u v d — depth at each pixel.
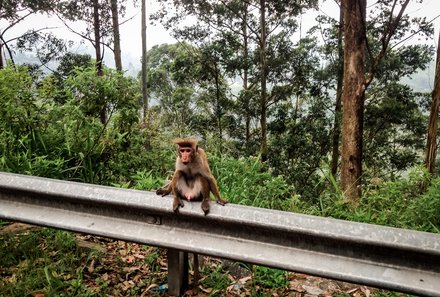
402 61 24.91
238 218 2.39
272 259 2.34
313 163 24.38
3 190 2.97
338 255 2.27
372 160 26.55
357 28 12.52
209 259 3.48
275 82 27.77
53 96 6.22
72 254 3.42
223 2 27.53
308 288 3.10
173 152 7.54
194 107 31.12
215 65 28.52
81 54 28.30
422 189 6.25
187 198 2.61
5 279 3.08
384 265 2.18
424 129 25.61
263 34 26.62
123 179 6.08
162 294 2.94
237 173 5.87
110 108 6.19
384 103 25.34
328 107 25.91
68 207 2.81
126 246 3.66
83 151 5.73
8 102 5.34
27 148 5.50
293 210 5.13
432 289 2.06
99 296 2.92
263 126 26.69
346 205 5.29
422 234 2.11
